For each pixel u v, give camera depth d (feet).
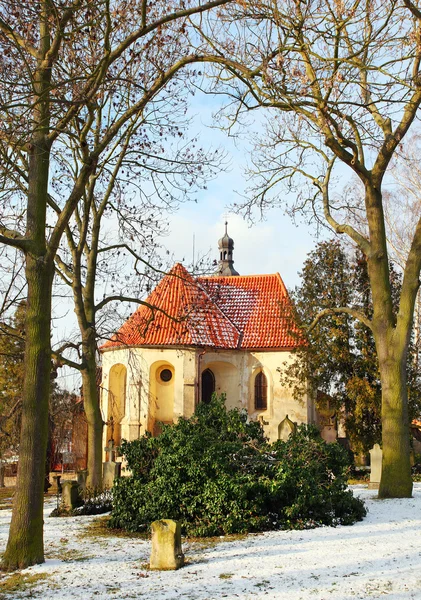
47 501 78.28
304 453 46.21
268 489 42.37
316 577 29.99
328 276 103.60
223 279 132.46
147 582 30.78
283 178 73.15
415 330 115.24
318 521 42.78
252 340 117.70
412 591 27.27
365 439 97.81
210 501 42.19
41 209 38.75
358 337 99.40
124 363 114.93
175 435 45.85
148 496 44.80
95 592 29.53
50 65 39.75
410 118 59.93
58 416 102.37
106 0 38.58
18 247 37.47
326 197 69.26
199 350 113.39
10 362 92.12
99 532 45.60
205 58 44.39
